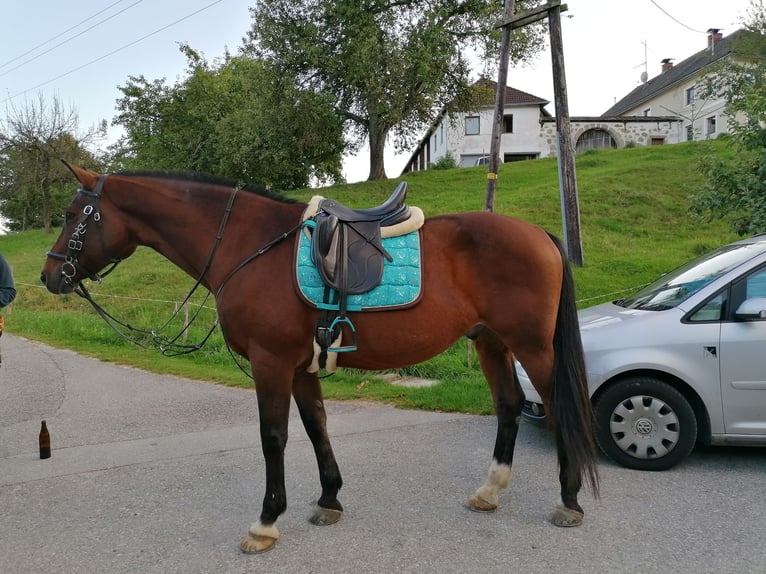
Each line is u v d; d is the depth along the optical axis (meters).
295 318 3.23
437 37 20.05
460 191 20.14
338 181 33.53
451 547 3.20
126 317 12.10
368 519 3.57
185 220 3.56
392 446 4.93
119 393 7.12
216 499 3.94
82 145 32.56
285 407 3.29
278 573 2.97
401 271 3.31
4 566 3.10
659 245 12.46
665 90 38.91
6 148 30.33
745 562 2.97
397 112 21.09
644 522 3.44
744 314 4.11
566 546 3.18
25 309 14.42
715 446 4.71
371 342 3.31
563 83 10.33
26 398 6.96
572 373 3.39
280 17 22.12
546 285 3.40
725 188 7.40
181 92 32.66
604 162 22.31
